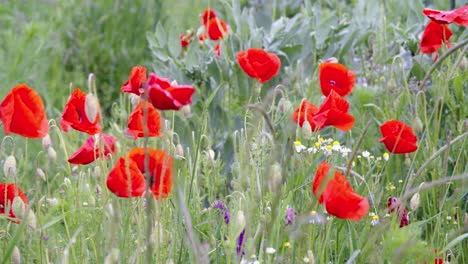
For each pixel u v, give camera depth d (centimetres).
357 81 538
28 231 314
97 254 296
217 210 347
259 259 272
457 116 452
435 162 384
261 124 339
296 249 294
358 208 257
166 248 292
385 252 279
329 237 321
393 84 459
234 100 509
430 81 513
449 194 414
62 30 753
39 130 280
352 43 545
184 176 322
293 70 529
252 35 531
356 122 452
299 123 326
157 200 280
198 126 480
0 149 324
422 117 452
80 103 293
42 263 296
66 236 324
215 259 305
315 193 266
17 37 771
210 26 532
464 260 355
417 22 553
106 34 750
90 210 323
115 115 497
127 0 768
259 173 314
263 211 305
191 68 515
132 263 278
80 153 308
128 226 300
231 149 468
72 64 738
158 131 298
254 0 750
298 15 560
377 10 566
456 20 376
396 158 411
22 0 861
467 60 437
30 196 414
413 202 315
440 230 351
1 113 277
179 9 904
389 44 559
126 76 727
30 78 659
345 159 395
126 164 255
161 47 547
